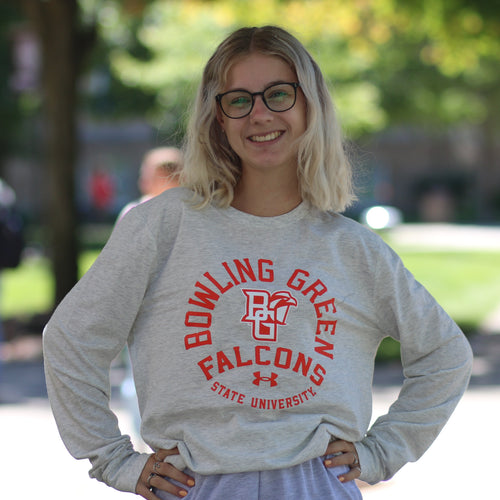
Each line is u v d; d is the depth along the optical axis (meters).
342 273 2.78
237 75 2.81
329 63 26.16
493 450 7.09
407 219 50.94
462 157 54.06
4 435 7.81
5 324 14.73
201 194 2.78
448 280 20.50
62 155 14.74
